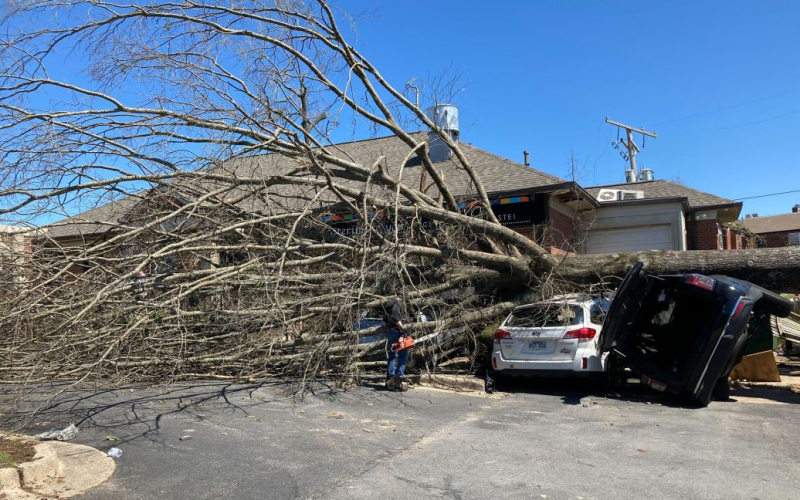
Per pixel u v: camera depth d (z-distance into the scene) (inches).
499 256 407.8
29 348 301.6
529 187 570.3
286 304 367.9
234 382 382.9
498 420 285.0
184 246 341.7
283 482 193.3
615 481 194.2
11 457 198.8
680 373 323.9
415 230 418.3
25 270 329.7
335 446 237.0
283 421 280.1
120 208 385.7
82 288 318.0
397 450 231.9
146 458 219.5
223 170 361.1
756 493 181.9
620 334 339.3
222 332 388.5
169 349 372.5
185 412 298.4
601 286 416.2
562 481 194.5
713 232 788.6
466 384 371.2
